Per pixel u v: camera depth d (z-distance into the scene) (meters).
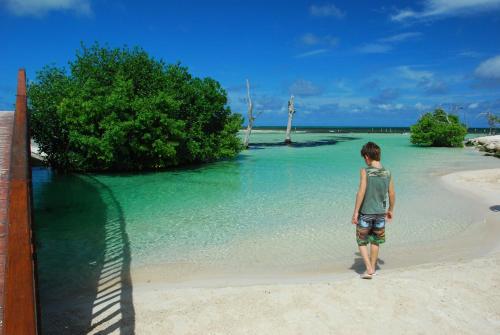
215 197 13.67
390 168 21.72
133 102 19.28
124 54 22.47
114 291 6.08
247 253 7.95
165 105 20.23
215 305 5.39
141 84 22.00
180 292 5.89
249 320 4.95
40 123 19.59
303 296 5.59
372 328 4.70
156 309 5.32
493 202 12.43
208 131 25.30
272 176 18.94
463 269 6.55
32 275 2.94
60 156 19.97
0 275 3.59
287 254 7.86
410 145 42.09
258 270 7.01
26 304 2.86
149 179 18.16
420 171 20.33
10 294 2.85
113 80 21.09
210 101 24.44
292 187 15.66
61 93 19.80
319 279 6.48
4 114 8.16
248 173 20.03
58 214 11.37
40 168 22.06
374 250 6.07
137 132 19.59
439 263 7.07
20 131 4.49
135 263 7.42
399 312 5.06
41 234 9.38
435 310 5.09
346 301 5.39
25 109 5.25
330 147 39.28
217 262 7.45
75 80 21.08
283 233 9.30
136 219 10.71
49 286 6.33
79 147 19.55
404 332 4.60
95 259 7.64
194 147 22.62
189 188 15.60
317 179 17.83
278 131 85.81
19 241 3.06
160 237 9.05
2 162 5.41
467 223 10.02
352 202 12.69
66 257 7.76
